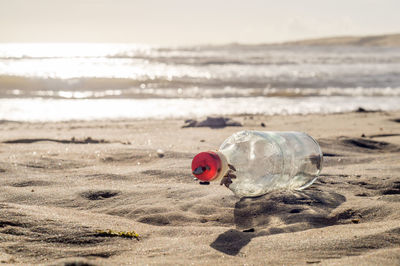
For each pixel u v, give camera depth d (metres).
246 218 2.71
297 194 3.12
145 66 26.77
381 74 23.38
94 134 6.83
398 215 2.62
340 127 7.77
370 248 2.04
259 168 2.90
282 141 3.17
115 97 13.38
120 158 4.70
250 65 29.78
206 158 2.45
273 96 14.49
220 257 1.96
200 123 7.96
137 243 2.18
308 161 3.29
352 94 15.27
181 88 16.27
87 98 13.01
